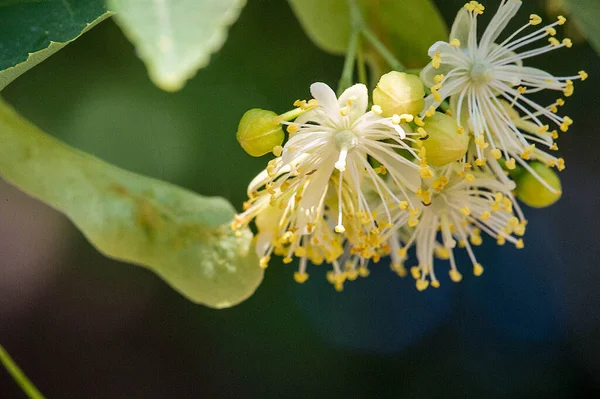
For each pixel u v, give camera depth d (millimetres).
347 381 361
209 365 362
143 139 295
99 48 291
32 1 231
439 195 253
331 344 362
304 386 359
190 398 365
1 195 345
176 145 296
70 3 231
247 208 247
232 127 297
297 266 342
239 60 295
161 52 205
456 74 247
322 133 241
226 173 298
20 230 357
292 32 297
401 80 236
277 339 354
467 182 250
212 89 295
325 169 244
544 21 293
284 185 244
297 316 351
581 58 300
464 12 247
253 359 357
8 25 230
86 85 292
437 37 270
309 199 245
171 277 257
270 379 356
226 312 354
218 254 256
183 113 295
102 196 252
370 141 242
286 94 296
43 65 290
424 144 238
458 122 241
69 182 250
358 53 261
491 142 244
